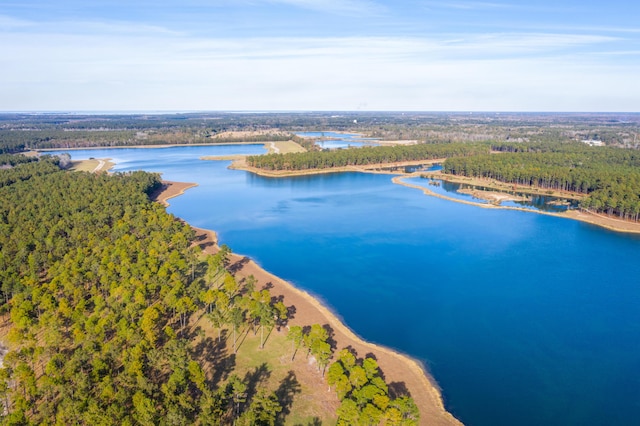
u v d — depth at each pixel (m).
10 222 188.25
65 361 99.19
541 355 114.00
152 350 98.44
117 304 117.88
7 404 90.94
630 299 145.00
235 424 82.25
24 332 112.56
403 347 116.81
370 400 86.06
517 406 95.50
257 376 101.06
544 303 142.00
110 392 85.25
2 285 130.62
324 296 145.75
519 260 179.25
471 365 109.50
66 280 131.38
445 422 89.50
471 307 139.00
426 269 168.75
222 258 163.12
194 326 121.81
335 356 109.81
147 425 78.44
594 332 125.06
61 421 78.25
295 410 90.75
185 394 86.69
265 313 113.06
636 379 104.88
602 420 91.94
